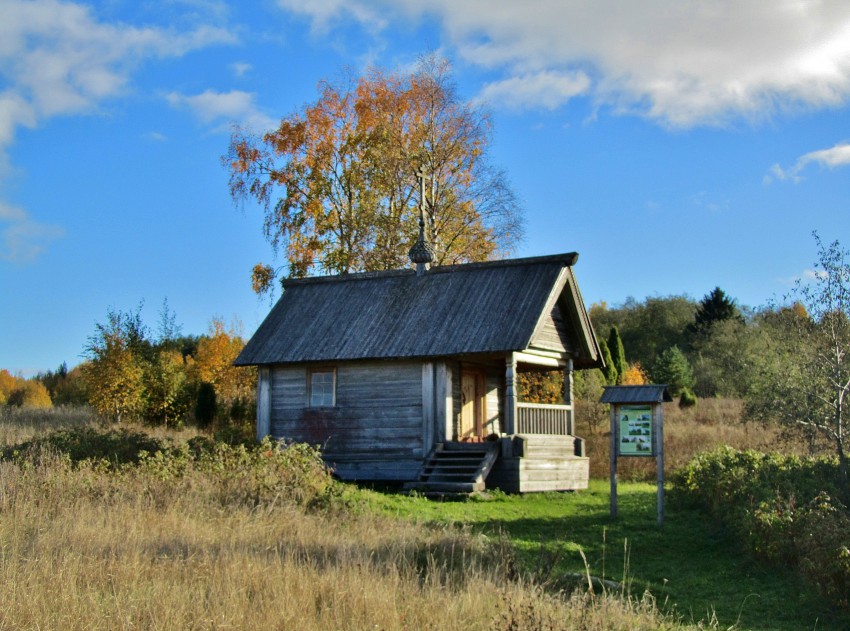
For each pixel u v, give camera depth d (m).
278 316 27.86
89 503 15.18
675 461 28.62
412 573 11.29
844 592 12.13
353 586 10.17
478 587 10.46
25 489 15.70
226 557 11.22
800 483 17.19
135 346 39.06
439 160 39.41
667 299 75.56
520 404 24.31
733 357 51.91
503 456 23.47
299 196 39.75
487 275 26.06
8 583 9.83
